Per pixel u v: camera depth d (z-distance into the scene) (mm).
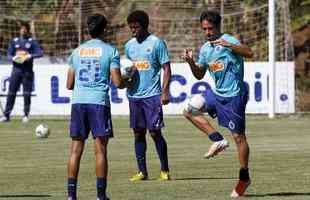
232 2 102500
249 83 82500
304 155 50156
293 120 79438
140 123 40344
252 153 51344
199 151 53188
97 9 105188
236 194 33969
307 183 38062
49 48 104125
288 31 91250
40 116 84000
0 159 49219
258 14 102500
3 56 98625
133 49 40875
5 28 103500
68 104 83750
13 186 37812
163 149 40250
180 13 104125
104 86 32125
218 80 34656
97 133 31875
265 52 101500
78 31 99750
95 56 32156
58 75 83562
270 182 38406
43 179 40250
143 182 39125
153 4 105500
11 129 70438
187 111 35594
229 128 34375
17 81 77062
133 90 40438
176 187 37156
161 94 40750
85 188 37031
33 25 103625
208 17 34594
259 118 81562
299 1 108125
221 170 43500
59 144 58156
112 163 46844
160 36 103625
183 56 34938
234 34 102500
